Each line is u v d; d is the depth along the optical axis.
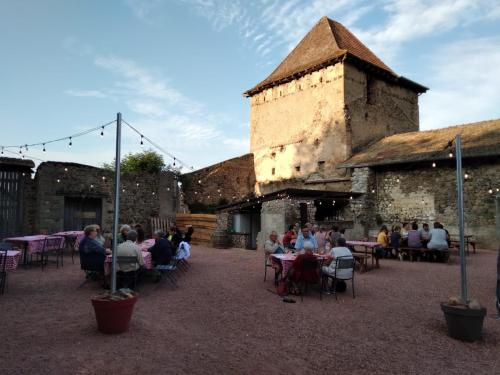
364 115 20.41
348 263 7.02
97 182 16.44
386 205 17.27
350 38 23.81
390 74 21.53
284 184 22.30
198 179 20.95
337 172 19.48
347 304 6.50
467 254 13.01
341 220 16.80
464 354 4.39
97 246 7.24
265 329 5.13
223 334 4.89
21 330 4.79
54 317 5.36
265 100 24.11
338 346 4.58
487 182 14.49
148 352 4.18
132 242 7.03
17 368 3.68
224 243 15.73
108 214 16.64
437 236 11.28
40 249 9.34
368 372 3.91
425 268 10.30
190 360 4.04
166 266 7.69
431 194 15.98
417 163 16.44
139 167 24.80
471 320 4.77
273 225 14.27
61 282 7.82
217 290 7.36
